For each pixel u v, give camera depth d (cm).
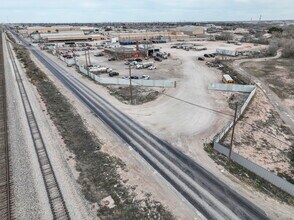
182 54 8819
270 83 5281
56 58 8544
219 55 8594
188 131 2991
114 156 2397
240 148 2706
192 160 2364
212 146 2677
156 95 4322
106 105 3838
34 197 1789
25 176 2020
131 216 1656
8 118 3170
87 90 4631
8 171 2081
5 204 1725
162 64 7056
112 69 6494
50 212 1655
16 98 3975
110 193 1872
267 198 1895
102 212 1677
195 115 3466
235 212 1720
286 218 1684
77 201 1766
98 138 2753
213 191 1933
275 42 10219
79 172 2109
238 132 3056
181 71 6109
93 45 12012
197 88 4703
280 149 2788
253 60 7800
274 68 6575
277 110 3938
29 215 1627
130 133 2900
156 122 3234
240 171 2250
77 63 7062
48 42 13650
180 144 2673
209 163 2328
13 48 10294
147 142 2695
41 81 5194
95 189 1906
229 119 3353
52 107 3647
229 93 4444
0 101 3803
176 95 4312
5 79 5166
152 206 1758
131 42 12025
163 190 1930
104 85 5012
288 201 1894
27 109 3503
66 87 4819
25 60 7525
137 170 2181
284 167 2445
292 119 3634
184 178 2084
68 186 1917
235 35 16562
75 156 2359
